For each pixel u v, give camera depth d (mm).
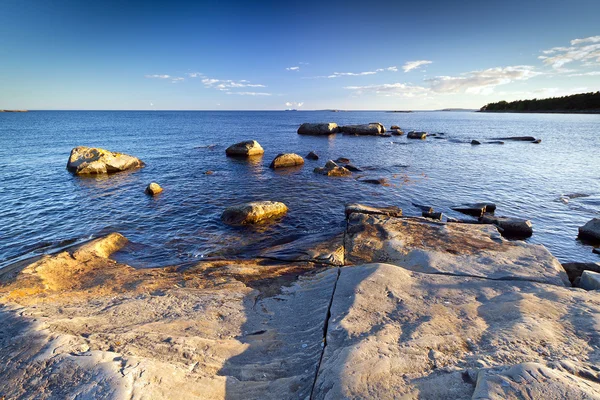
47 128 68625
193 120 115750
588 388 3107
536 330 4508
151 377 3814
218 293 7148
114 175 23250
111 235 11172
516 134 54438
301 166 26734
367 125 55625
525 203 16859
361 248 9352
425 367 3895
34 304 6410
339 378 3770
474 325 4891
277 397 3938
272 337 5367
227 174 23719
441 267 7664
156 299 6762
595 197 17625
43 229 13016
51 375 3846
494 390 3115
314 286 7195
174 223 13727
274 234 12555
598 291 5883
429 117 145625
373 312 5477
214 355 4715
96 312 6066
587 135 50469
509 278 7047
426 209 15516
